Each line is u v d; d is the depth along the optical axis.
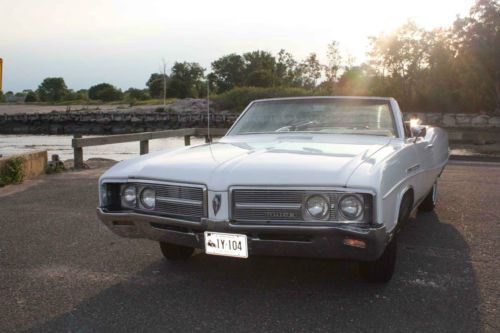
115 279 3.68
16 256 4.28
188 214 3.11
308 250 2.92
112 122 57.97
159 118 56.12
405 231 5.08
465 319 2.94
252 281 3.60
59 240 4.80
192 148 4.00
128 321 2.95
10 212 6.11
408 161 3.67
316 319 2.95
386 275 3.40
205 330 2.82
